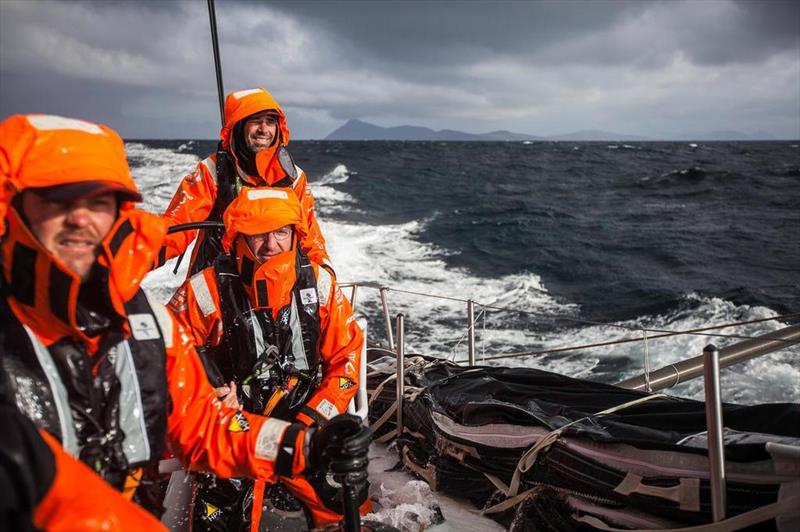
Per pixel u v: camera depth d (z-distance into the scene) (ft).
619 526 7.85
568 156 220.23
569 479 8.39
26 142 3.88
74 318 4.15
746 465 6.95
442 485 10.07
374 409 12.00
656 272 51.96
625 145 372.79
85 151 3.96
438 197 106.83
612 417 9.12
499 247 62.39
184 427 5.42
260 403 8.14
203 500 8.25
